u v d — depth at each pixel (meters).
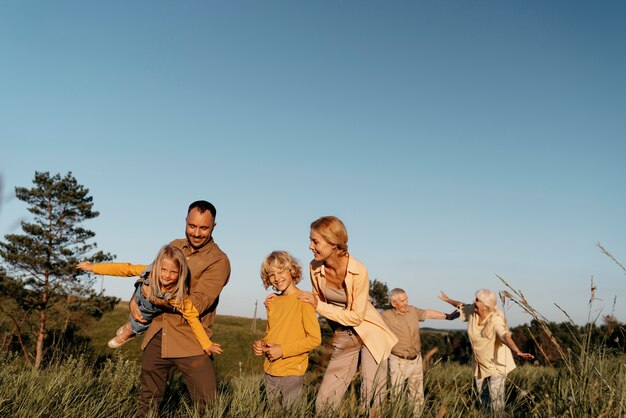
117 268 4.06
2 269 28.45
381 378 3.94
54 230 32.38
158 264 3.59
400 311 6.14
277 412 3.23
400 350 5.94
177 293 3.56
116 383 4.32
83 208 33.44
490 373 5.12
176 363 3.71
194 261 3.94
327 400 3.34
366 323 4.29
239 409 3.28
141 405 3.76
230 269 4.14
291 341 3.94
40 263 29.91
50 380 3.93
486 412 3.15
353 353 4.25
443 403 2.99
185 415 3.54
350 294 4.18
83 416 3.60
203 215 3.92
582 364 2.82
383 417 2.98
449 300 6.57
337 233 4.08
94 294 30.14
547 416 2.87
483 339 5.28
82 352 4.82
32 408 3.43
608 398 2.68
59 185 32.88
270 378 3.83
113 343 3.99
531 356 4.82
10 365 4.18
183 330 3.72
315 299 4.08
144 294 3.72
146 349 3.80
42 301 27.64
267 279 4.15
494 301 5.36
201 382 3.68
